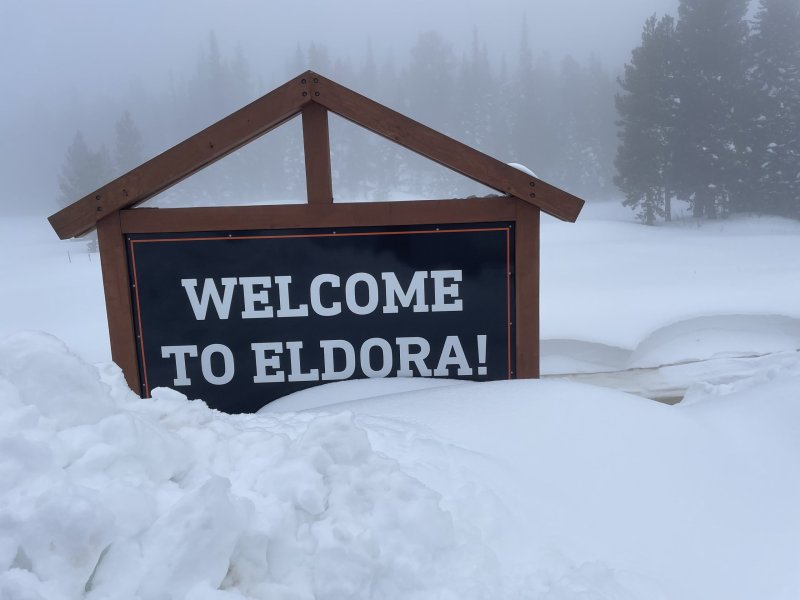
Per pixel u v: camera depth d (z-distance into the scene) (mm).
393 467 2268
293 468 2115
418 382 4180
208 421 2648
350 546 1937
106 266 4066
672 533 2338
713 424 3186
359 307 4180
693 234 32656
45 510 1618
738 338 10109
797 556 2236
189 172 4000
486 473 2498
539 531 2240
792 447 2850
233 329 4168
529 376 4238
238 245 4105
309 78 3930
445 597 1879
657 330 10367
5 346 2104
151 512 1811
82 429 2004
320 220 4102
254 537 1855
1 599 1500
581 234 31469
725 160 44500
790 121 43906
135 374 4164
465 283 4180
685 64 45500
